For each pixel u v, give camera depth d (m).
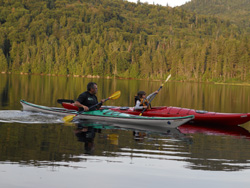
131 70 116.44
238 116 9.29
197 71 100.06
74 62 122.31
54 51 126.56
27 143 5.90
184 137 7.27
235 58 94.38
